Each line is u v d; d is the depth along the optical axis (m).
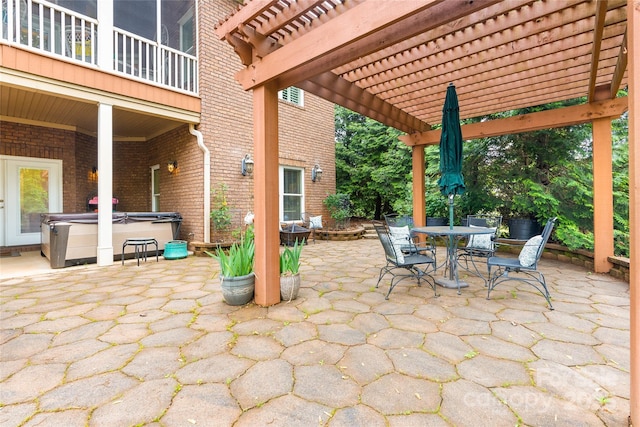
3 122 6.18
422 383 1.79
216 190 6.55
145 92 5.52
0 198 6.18
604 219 4.45
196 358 2.09
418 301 3.27
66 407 1.59
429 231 3.73
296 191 8.62
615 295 3.44
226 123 6.76
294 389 1.74
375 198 11.91
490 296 3.43
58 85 4.60
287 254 3.47
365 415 1.53
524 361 2.03
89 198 7.53
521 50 3.36
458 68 3.82
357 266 5.14
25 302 3.25
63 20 4.73
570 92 4.56
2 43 4.09
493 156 6.66
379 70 3.92
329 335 2.43
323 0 2.36
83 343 2.31
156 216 6.14
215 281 4.15
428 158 7.70
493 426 1.45
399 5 1.99
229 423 1.48
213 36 6.55
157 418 1.51
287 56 2.66
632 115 1.36
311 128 8.92
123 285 3.94
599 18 2.55
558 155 5.97
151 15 7.42
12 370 1.94
